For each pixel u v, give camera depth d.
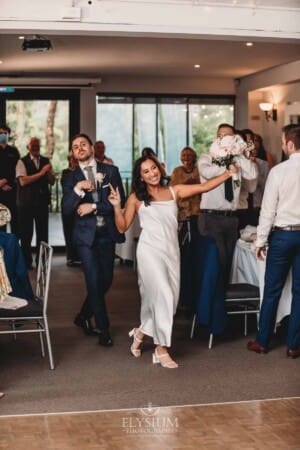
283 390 5.52
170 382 5.73
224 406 5.15
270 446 4.42
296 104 13.20
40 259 6.49
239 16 7.46
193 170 11.09
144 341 6.99
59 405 5.19
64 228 12.02
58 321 7.84
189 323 7.70
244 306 7.46
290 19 7.57
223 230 7.35
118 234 6.74
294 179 6.23
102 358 6.42
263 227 6.35
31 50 9.46
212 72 13.83
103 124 14.56
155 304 6.07
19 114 14.11
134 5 7.24
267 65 12.88
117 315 8.19
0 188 11.38
